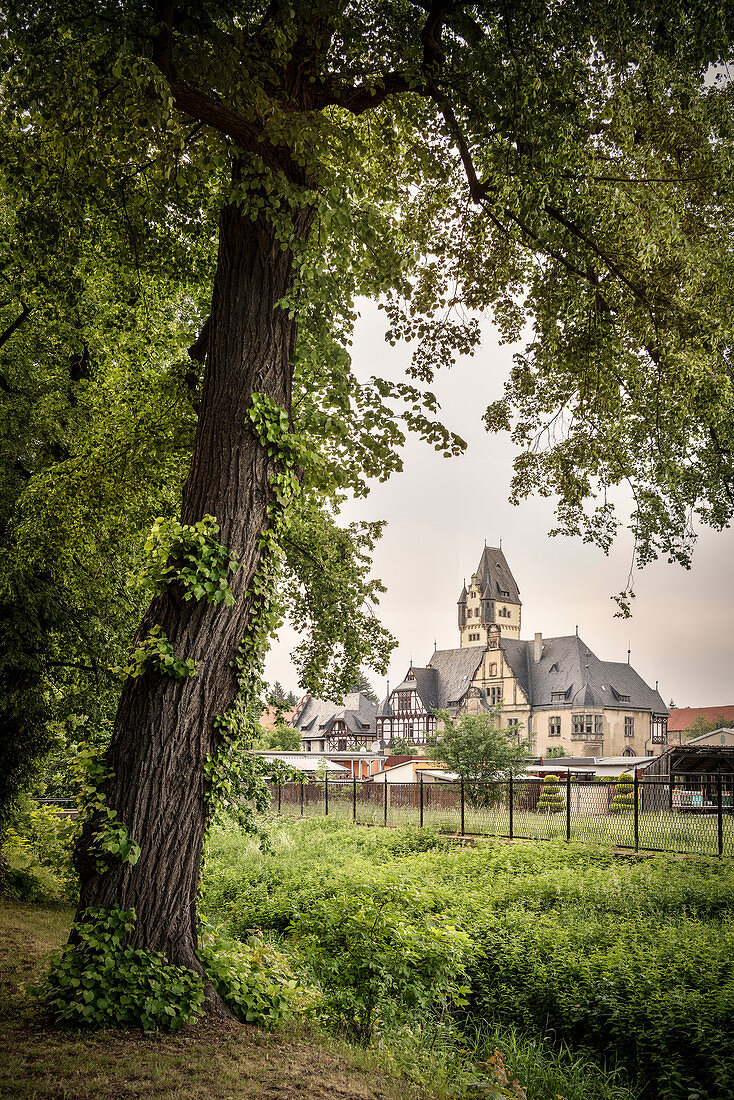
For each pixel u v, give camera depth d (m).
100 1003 5.95
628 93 10.51
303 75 8.12
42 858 15.68
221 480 7.47
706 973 9.23
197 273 12.09
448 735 40.62
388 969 7.36
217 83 7.27
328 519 14.47
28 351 14.27
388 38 8.42
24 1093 4.58
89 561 13.80
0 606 13.66
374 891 8.38
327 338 8.31
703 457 12.95
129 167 9.75
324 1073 5.66
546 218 9.43
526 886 14.53
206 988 6.67
